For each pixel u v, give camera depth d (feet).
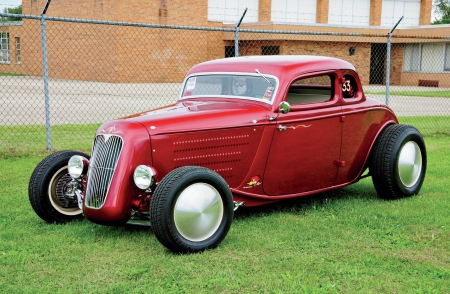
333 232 15.49
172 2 94.32
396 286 11.76
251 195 16.16
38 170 15.99
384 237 15.05
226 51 104.17
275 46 98.68
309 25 97.25
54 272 12.58
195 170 13.57
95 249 14.08
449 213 17.26
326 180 17.99
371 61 118.52
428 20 129.29
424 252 13.93
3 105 51.80
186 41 97.14
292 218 17.01
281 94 16.34
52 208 16.12
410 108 55.47
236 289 11.62
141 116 15.17
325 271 12.59
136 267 12.80
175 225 13.32
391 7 125.80
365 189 21.03
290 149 16.66
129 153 14.05
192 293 11.46
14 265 13.03
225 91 17.54
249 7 110.11
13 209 17.85
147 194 14.34
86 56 94.43
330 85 18.03
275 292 11.43
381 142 18.79
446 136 35.73
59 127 36.32
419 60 109.81
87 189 14.48
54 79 98.53
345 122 17.83
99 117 42.88
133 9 89.92
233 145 15.56
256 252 13.87
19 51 113.09
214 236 13.98
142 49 91.66
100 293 11.43
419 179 19.62
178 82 96.99
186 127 14.78
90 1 91.35
